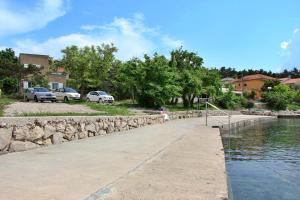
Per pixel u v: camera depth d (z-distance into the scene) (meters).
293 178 10.90
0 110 15.33
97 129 17.59
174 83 43.97
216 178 8.09
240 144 21.59
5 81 51.12
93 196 6.22
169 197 6.44
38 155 10.38
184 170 8.94
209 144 14.92
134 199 6.24
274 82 107.75
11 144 10.79
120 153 11.29
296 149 18.89
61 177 7.57
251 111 67.25
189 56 53.44
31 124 11.80
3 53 75.44
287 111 78.31
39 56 72.06
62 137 14.00
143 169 8.86
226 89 70.69
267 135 28.78
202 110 48.09
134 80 42.47
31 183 6.97
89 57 50.53
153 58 42.69
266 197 8.62
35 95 36.62
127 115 24.17
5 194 6.17
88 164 9.18
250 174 11.46
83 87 52.72
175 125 27.56
